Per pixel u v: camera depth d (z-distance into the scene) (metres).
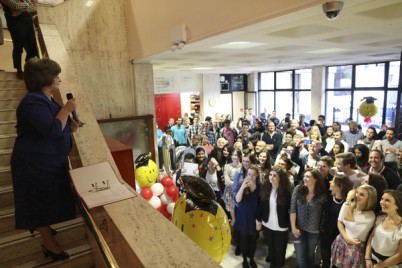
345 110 9.26
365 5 2.10
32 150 1.42
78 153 1.71
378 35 3.90
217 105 11.58
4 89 2.99
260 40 3.64
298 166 4.30
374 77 8.38
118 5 4.64
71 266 1.72
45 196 1.49
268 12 2.27
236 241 3.89
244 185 3.42
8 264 1.68
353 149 4.35
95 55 4.53
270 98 11.96
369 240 2.53
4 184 2.17
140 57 4.46
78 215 1.99
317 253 3.68
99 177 1.48
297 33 3.48
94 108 4.61
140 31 4.35
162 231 1.00
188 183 1.23
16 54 3.16
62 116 1.41
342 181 2.92
